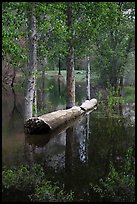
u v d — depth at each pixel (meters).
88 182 7.80
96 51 26.47
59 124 13.58
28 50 12.41
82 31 17.05
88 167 8.84
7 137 12.02
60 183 7.75
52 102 21.64
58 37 15.32
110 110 18.06
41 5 11.41
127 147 10.81
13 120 15.64
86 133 12.85
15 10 11.91
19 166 8.79
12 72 28.22
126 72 29.08
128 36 26.62
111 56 27.02
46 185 7.54
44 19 12.62
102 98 22.64
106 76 28.09
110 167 8.80
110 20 17.41
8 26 10.63
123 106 19.48
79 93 26.94
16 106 20.44
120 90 24.83
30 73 12.30
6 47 9.91
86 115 16.64
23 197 6.94
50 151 10.33
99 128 13.73
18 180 7.77
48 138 12.01
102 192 7.29
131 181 7.76
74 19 17.23
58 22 13.30
